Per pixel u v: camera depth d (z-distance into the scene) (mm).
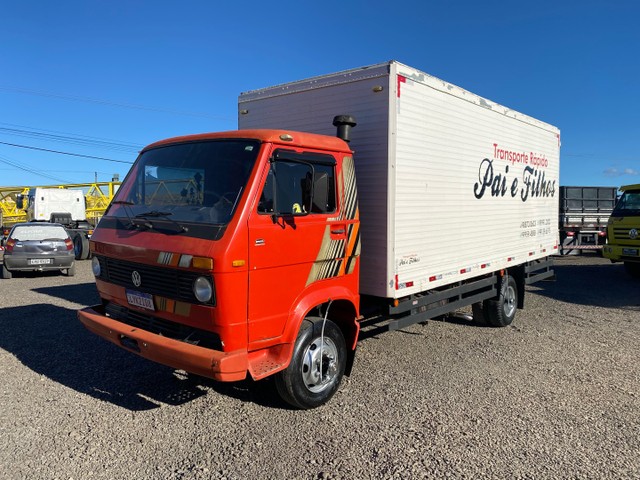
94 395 4734
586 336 7238
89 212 24234
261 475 3396
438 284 5898
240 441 3873
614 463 3617
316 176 4199
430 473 3449
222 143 4281
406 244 5262
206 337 3861
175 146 4633
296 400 4289
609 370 5703
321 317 4516
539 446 3863
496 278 7500
